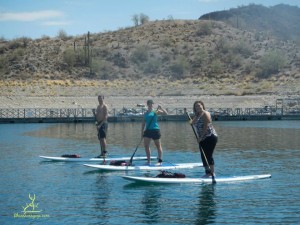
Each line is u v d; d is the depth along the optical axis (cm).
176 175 1541
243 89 7450
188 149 2373
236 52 10344
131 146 2542
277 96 6644
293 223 1075
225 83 8325
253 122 4903
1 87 7400
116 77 9512
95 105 6166
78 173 1686
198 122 1506
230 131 3625
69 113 5291
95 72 9631
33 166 1842
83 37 12038
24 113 5091
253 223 1077
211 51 10456
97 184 1490
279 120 5222
